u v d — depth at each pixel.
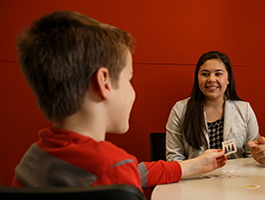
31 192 0.35
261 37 2.48
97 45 0.53
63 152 0.47
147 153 2.49
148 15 2.38
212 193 0.94
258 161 1.35
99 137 0.56
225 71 1.84
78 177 0.44
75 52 0.51
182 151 1.91
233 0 2.43
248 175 1.17
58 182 0.45
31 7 2.33
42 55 0.51
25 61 0.54
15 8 2.33
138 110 2.46
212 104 1.92
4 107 2.41
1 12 2.33
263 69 2.51
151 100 2.46
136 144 2.48
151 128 2.48
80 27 0.53
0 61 2.37
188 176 1.15
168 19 2.40
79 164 0.45
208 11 2.42
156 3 2.38
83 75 0.52
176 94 2.47
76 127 0.54
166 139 1.96
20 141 2.43
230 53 2.46
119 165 0.45
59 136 0.52
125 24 2.37
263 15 2.46
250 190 0.97
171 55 2.43
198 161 1.12
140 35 2.39
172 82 2.46
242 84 2.50
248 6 2.44
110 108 0.56
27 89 2.41
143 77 2.43
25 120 2.42
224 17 2.43
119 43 0.57
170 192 0.95
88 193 0.35
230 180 1.09
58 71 0.51
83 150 0.47
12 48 2.35
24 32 0.56
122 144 2.47
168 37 2.41
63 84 0.51
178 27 2.41
